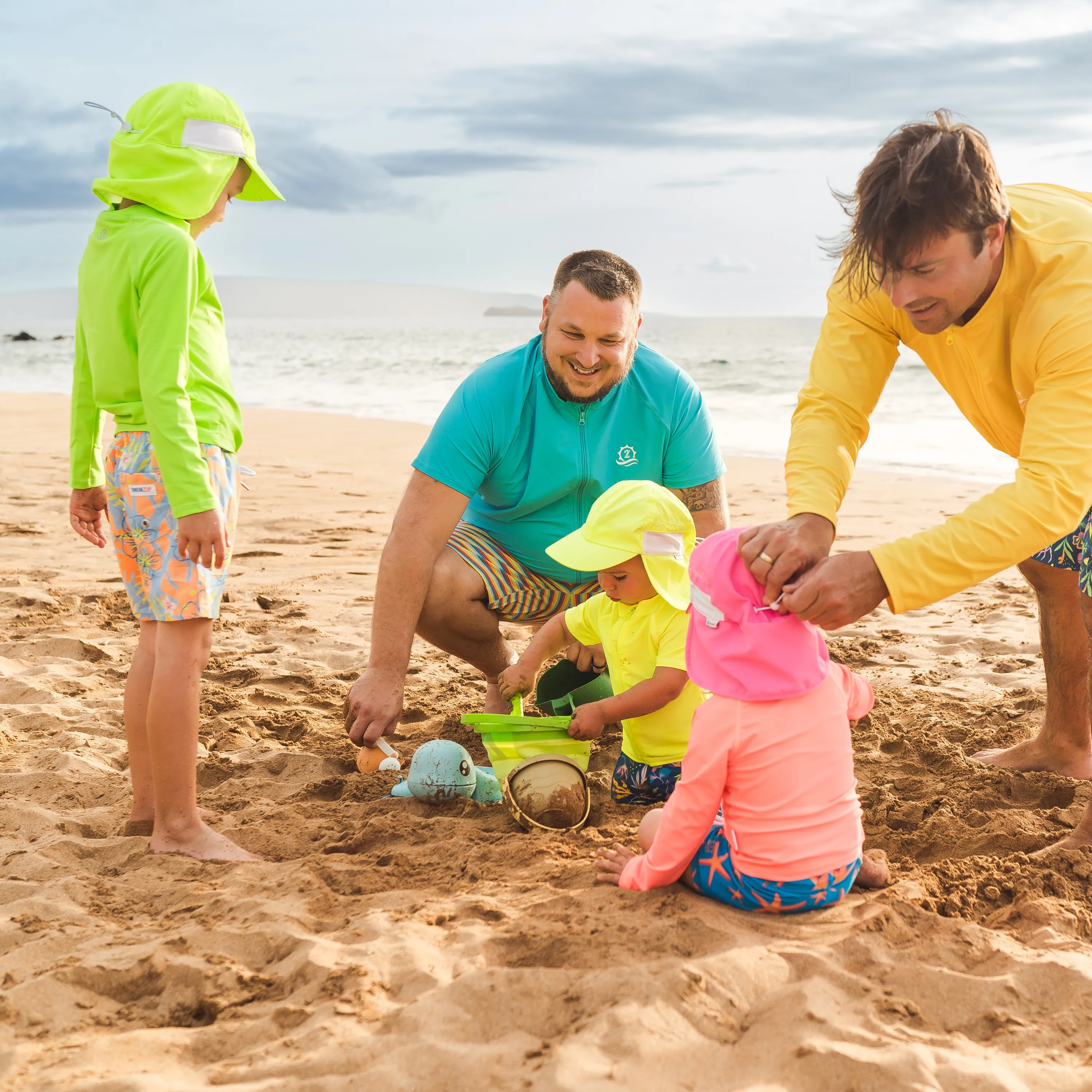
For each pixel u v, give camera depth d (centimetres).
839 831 247
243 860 286
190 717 291
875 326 289
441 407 2009
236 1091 183
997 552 235
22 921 246
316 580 651
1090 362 242
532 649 346
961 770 348
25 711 406
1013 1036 202
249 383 2719
